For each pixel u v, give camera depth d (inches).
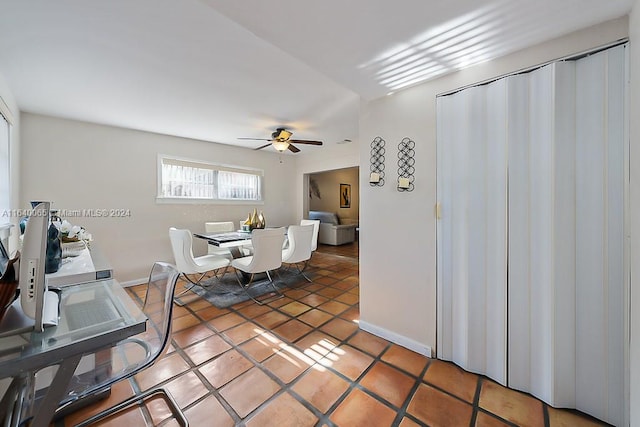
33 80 86.6
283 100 106.1
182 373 67.5
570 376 55.1
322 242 285.6
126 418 53.6
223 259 140.0
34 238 35.7
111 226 139.3
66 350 33.6
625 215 48.0
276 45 56.4
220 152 184.1
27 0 51.7
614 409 50.4
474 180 66.2
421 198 76.0
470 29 51.3
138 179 147.9
